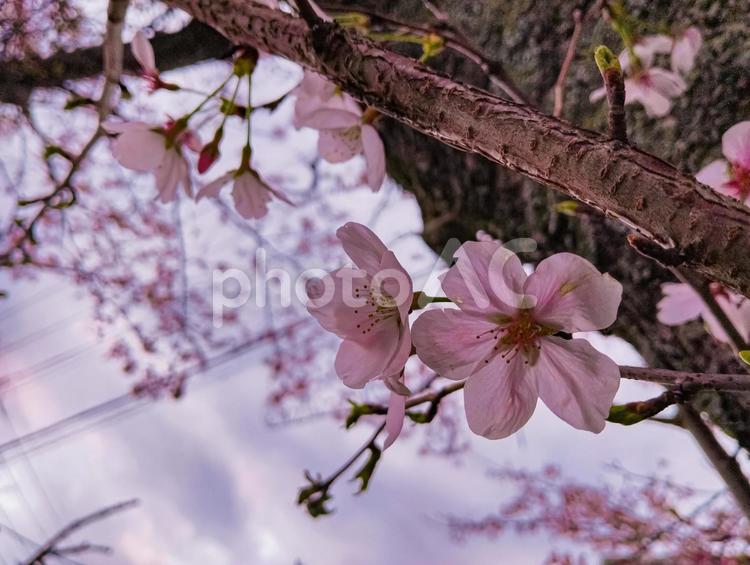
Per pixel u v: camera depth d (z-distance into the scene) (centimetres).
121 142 28
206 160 28
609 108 17
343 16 28
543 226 43
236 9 22
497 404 19
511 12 44
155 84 29
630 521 73
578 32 30
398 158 53
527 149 18
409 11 49
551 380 19
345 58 20
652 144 35
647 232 17
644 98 29
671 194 17
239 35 22
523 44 43
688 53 29
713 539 51
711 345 34
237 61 26
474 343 19
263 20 22
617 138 17
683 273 23
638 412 20
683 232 17
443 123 19
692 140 33
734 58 32
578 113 39
